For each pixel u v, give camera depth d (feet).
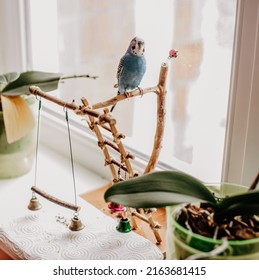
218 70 3.08
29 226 2.91
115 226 2.92
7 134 3.17
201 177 3.26
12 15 4.13
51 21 4.20
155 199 2.00
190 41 3.25
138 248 2.71
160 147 2.64
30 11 4.13
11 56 4.28
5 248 2.83
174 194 2.03
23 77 3.13
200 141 3.28
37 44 4.25
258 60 2.52
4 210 3.11
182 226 2.16
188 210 2.23
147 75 3.51
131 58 2.57
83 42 4.05
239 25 2.59
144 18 3.48
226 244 1.91
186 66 3.30
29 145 3.51
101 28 3.86
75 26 4.08
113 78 3.85
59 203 2.93
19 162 3.56
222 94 3.07
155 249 2.70
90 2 3.89
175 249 2.16
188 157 3.43
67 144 3.97
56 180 3.60
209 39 3.12
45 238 2.79
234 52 2.65
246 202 2.03
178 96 3.40
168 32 3.35
